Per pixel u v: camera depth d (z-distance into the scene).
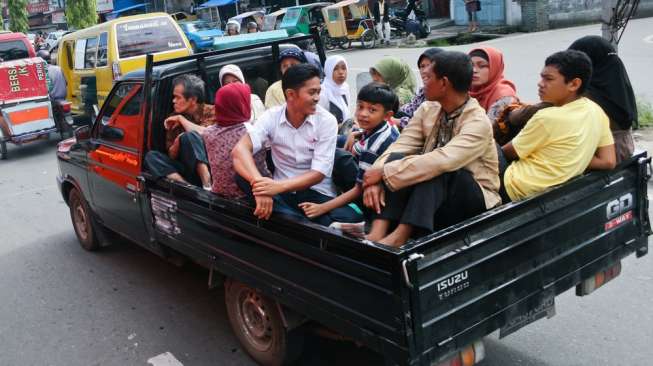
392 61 4.81
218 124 3.43
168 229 4.03
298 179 3.04
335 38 20.56
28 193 8.34
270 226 2.95
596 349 3.54
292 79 3.02
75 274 5.31
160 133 4.33
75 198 5.77
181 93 4.16
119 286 4.98
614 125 3.56
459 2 21.73
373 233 2.82
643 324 3.76
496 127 3.71
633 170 3.34
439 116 3.01
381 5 21.59
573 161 3.01
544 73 3.15
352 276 2.53
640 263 4.57
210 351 3.87
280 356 3.37
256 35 8.83
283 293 3.01
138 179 4.24
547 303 2.93
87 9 26.42
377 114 3.35
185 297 4.68
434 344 2.45
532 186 3.05
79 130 5.16
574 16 19.38
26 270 5.52
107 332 4.23
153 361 3.80
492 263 2.63
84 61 11.16
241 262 3.28
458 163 2.72
